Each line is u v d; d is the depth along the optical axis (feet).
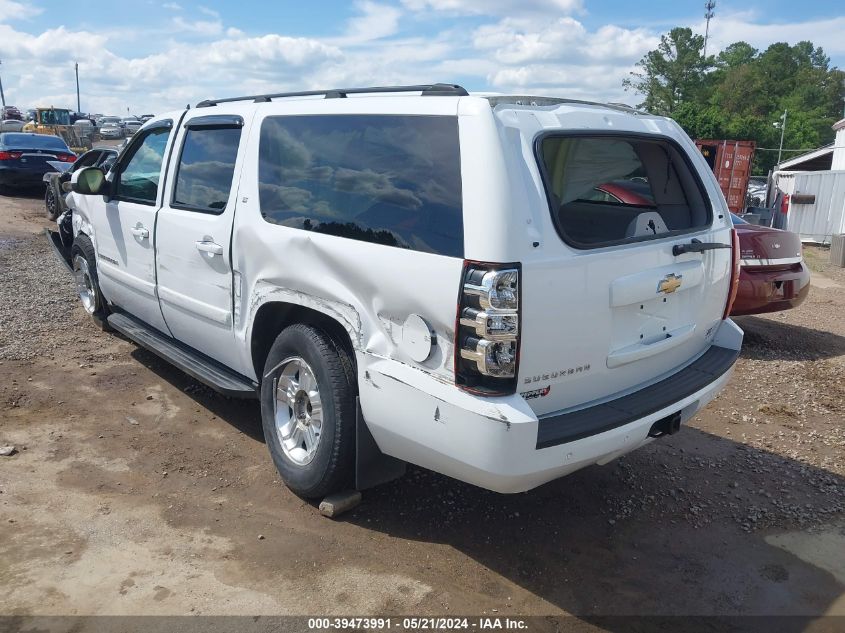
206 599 9.98
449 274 9.31
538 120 10.00
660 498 13.51
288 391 12.88
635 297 10.66
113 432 15.10
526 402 9.42
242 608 9.84
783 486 14.10
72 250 22.11
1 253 33.40
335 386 11.38
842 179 56.03
